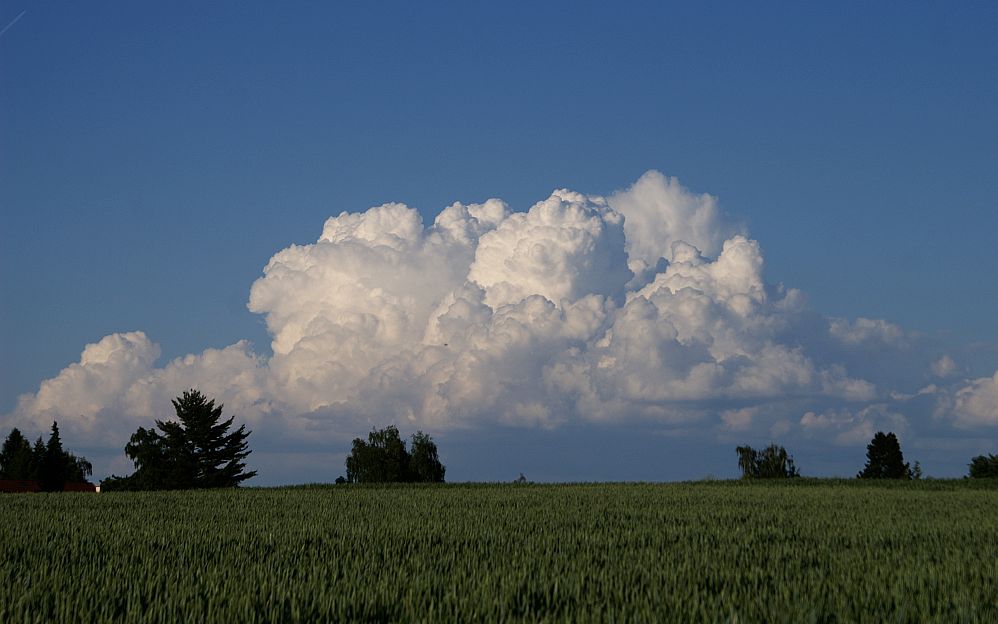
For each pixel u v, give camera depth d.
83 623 11.86
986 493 47.31
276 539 21.03
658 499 40.53
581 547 19.97
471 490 52.41
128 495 46.69
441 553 18.52
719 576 15.51
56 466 107.19
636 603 12.91
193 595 13.24
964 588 14.52
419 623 11.64
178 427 96.31
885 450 109.56
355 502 38.44
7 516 29.47
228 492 50.03
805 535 23.23
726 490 51.41
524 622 11.84
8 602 13.08
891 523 27.17
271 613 12.26
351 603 12.80
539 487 57.53
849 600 13.49
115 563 16.83
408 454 101.38
